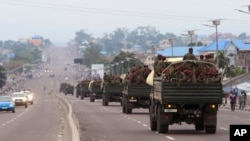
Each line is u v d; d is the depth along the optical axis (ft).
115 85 415.85
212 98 162.20
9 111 363.35
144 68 290.76
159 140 147.23
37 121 251.39
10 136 169.78
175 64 164.35
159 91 167.02
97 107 399.03
